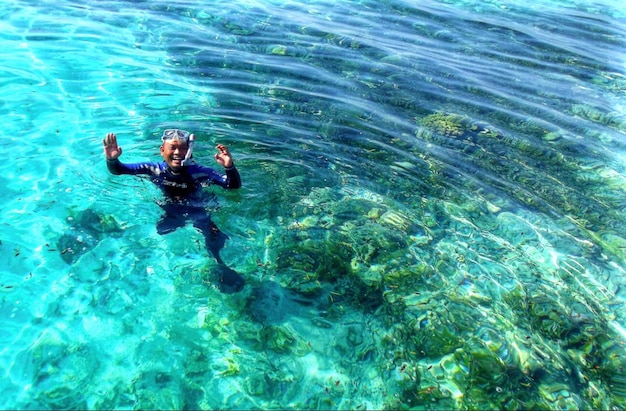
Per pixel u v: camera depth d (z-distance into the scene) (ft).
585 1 27.53
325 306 7.38
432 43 19.16
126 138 11.16
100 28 17.69
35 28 17.01
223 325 6.89
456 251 8.80
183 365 6.28
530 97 15.34
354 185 10.32
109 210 8.86
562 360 6.84
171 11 20.16
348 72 15.79
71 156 10.27
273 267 8.02
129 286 7.37
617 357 6.94
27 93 12.71
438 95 14.84
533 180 11.18
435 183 10.68
